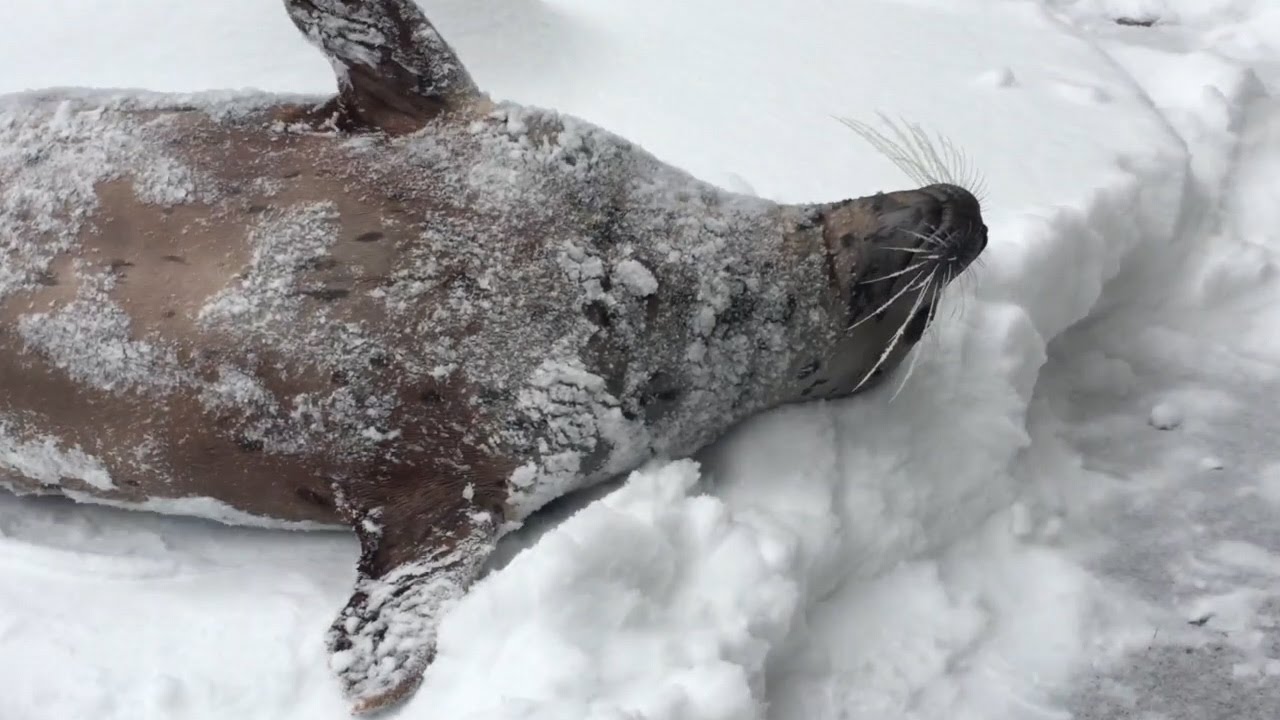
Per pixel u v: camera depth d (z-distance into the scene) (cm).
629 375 195
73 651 183
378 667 178
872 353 208
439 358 189
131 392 189
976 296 222
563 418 192
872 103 270
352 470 192
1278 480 221
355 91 198
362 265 188
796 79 276
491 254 191
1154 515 215
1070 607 201
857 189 243
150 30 264
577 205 196
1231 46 328
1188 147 274
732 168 246
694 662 175
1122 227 245
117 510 206
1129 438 229
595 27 288
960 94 276
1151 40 334
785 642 186
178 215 189
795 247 204
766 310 202
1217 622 201
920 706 188
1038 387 234
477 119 198
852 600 197
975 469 209
